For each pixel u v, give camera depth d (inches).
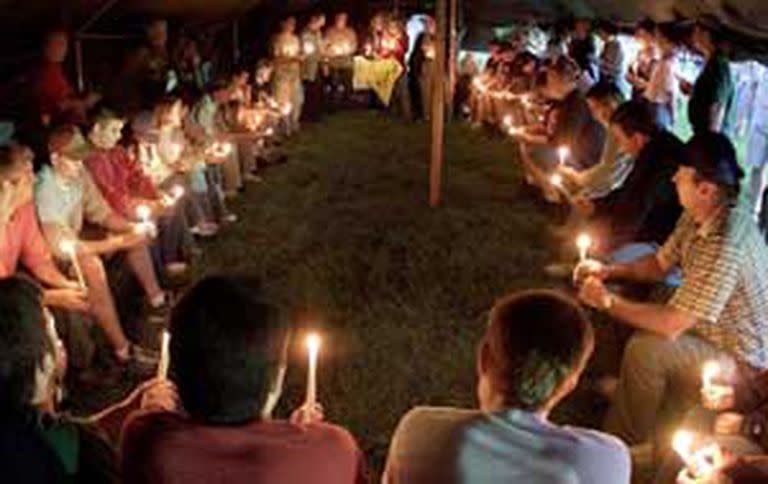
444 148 460.4
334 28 553.6
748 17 301.0
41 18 307.6
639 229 210.8
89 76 369.7
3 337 83.4
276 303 81.5
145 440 79.2
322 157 432.1
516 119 458.0
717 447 108.8
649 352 149.4
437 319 229.5
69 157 196.1
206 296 79.7
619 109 216.4
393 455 88.0
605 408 181.8
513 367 84.7
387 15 560.4
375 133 499.5
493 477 83.5
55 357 88.4
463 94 564.1
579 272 179.0
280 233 305.0
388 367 201.2
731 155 142.9
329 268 268.8
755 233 142.1
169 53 412.8
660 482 135.9
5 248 172.1
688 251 149.7
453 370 200.2
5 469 81.1
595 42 487.5
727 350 145.9
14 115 287.6
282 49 488.7
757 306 141.9
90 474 86.2
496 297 245.1
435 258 279.3
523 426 85.1
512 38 547.5
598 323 214.4
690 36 368.5
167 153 274.4
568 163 302.7
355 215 329.7
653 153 210.2
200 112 319.9
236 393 78.8
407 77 548.7
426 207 342.3
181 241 263.9
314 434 82.2
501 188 374.0
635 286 182.2
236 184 350.6
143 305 226.4
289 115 481.1
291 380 192.9
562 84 324.5
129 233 217.6
